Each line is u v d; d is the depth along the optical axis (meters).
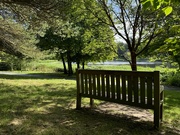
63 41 19.02
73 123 4.35
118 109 5.68
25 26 10.21
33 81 12.35
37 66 27.66
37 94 7.66
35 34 11.81
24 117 4.62
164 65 15.90
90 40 13.02
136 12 10.29
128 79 4.52
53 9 7.53
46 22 8.30
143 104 4.33
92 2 10.90
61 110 5.40
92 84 5.23
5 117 4.54
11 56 14.45
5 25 9.99
